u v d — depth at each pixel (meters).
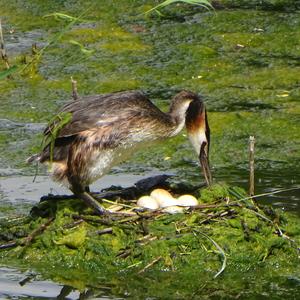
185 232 11.52
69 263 11.37
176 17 20.22
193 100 12.88
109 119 11.98
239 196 12.23
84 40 19.02
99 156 11.98
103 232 11.52
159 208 11.82
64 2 20.91
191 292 10.85
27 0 20.98
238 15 20.27
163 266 11.25
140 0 21.12
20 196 13.26
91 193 12.60
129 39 19.16
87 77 17.52
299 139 15.42
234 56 18.52
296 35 19.41
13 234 11.80
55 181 12.10
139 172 14.22
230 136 15.47
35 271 11.25
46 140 12.10
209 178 13.04
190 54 18.52
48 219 11.84
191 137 13.09
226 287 10.96
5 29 19.48
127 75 17.61
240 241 11.49
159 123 12.30
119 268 11.25
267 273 11.27
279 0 21.23
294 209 12.77
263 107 16.50
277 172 14.20
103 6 20.70
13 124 15.72
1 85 17.23
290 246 11.61
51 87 17.11
